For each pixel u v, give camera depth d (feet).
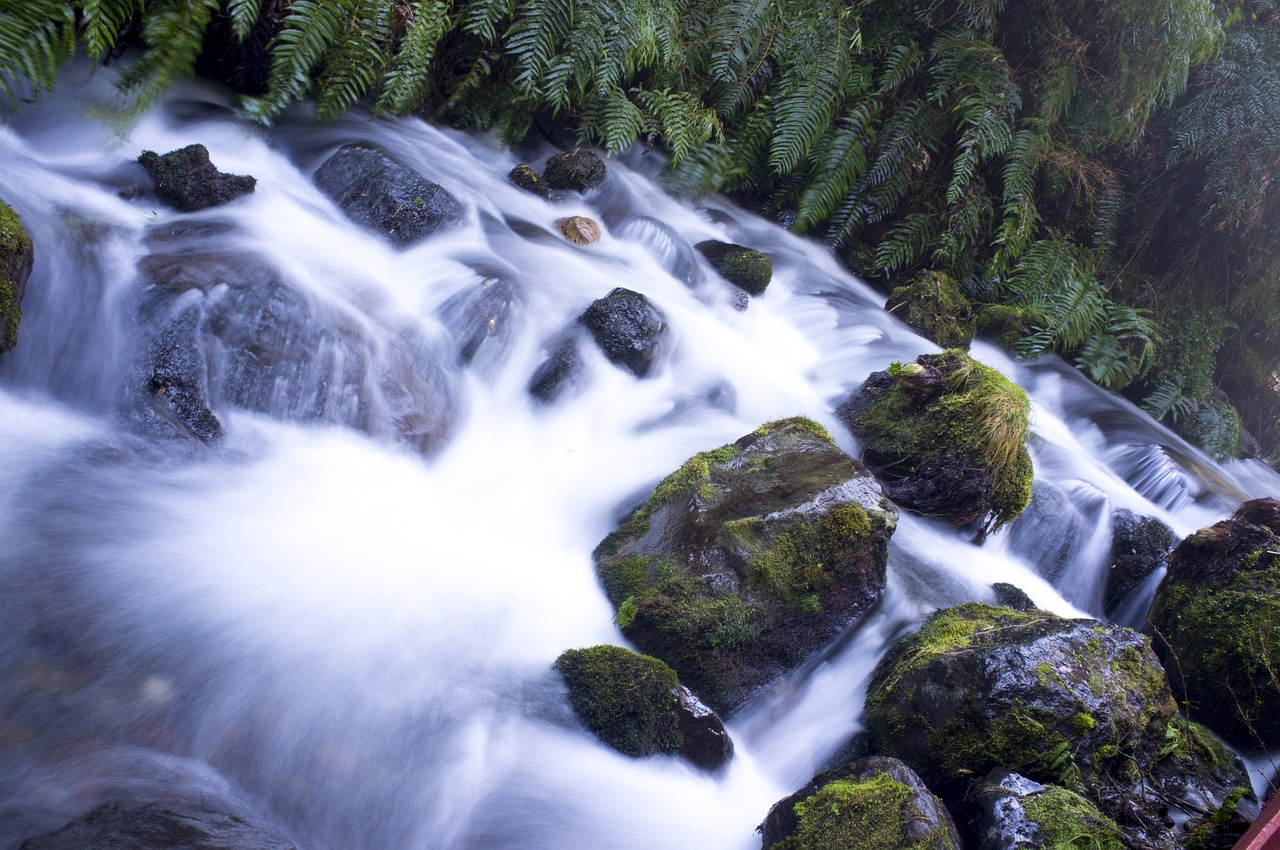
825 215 22.52
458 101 18.43
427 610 10.21
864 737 10.73
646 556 11.63
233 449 10.87
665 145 21.45
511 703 9.63
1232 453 24.72
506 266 15.11
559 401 14.06
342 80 14.75
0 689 7.80
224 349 11.27
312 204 14.69
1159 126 26.05
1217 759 11.44
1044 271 23.89
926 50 23.45
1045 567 16.21
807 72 20.94
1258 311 27.71
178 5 12.05
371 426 12.21
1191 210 26.61
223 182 13.33
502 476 12.96
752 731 10.89
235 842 7.23
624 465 13.76
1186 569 13.82
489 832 8.73
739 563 11.04
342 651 9.37
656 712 9.83
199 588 9.25
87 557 9.00
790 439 12.91
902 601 12.37
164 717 8.24
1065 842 8.66
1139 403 25.07
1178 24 22.77
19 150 12.69
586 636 10.81
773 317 19.57
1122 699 10.16
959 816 9.48
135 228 12.15
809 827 8.64
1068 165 24.04
